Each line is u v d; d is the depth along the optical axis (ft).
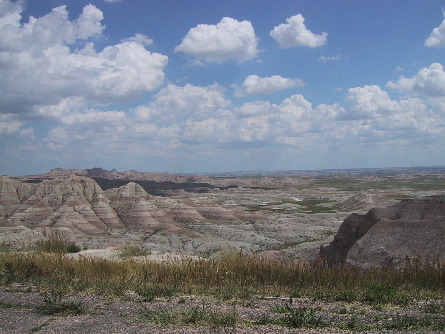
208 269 44.09
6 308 33.94
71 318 30.27
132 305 33.94
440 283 38.96
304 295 37.14
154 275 44.62
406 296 35.06
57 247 76.48
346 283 40.01
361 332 25.75
